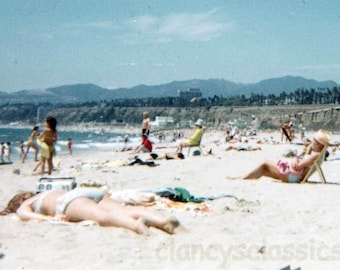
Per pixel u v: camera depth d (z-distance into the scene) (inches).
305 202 325.4
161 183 427.2
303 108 7642.7
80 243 206.7
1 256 188.5
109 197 269.7
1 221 251.1
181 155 700.7
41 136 557.3
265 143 1446.9
